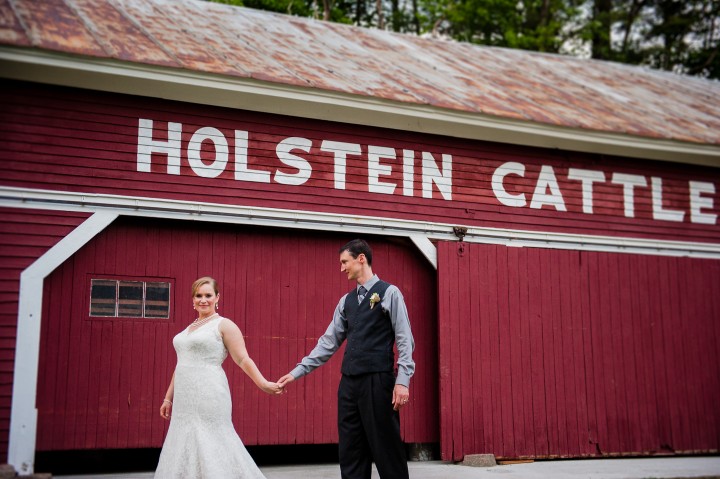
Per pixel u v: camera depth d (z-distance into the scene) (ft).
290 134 31.27
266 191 30.50
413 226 32.68
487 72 41.86
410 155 33.22
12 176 26.89
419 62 40.32
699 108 44.09
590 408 34.14
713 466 31.27
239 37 35.42
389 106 31.81
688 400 35.96
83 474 27.61
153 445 28.04
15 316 26.16
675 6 95.66
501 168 34.81
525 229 34.68
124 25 31.73
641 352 35.53
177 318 29.04
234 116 30.48
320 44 38.73
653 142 36.42
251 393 29.91
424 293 33.12
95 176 27.99
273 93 30.07
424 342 32.78
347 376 20.24
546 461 32.63
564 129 34.71
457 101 33.47
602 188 36.60
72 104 28.07
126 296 28.48
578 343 34.47
